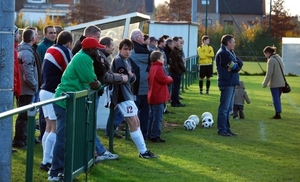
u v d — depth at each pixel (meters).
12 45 6.44
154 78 10.37
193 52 29.42
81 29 12.72
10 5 6.37
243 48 47.22
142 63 10.56
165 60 15.20
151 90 10.45
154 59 10.34
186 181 7.62
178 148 10.10
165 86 10.54
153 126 10.62
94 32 8.46
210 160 9.11
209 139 11.20
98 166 8.34
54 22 38.62
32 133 5.25
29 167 5.31
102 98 11.62
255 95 21.95
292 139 11.52
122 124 11.68
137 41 10.55
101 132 11.46
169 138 11.20
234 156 9.52
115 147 9.91
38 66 10.07
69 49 8.04
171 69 16.48
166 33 27.92
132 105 9.00
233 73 11.57
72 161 6.55
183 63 16.53
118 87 8.96
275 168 8.66
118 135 10.84
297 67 39.41
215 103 18.27
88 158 7.43
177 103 17.02
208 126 12.80
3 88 6.42
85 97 7.00
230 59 11.37
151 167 8.44
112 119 9.28
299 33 54.84
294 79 34.53
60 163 7.16
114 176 7.76
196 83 27.28
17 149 9.13
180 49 16.48
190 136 11.53
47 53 7.96
